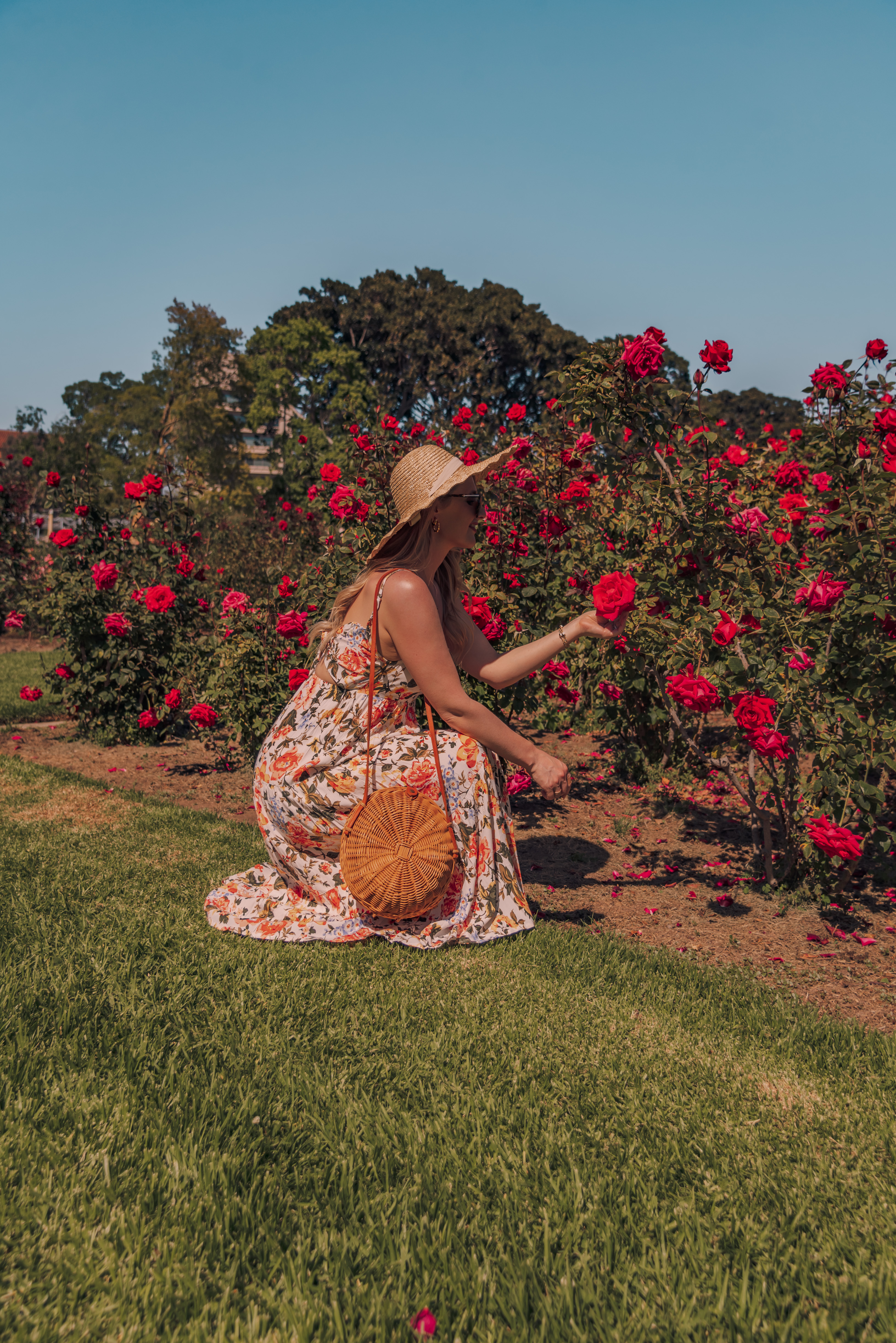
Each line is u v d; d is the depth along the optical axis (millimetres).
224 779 5613
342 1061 2182
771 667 3307
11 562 13117
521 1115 1990
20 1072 2066
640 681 3971
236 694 5277
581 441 4719
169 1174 1735
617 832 4711
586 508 4871
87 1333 1365
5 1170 1719
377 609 2730
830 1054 2355
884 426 3346
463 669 3074
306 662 5062
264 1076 2104
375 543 5258
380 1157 1838
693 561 3664
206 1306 1423
